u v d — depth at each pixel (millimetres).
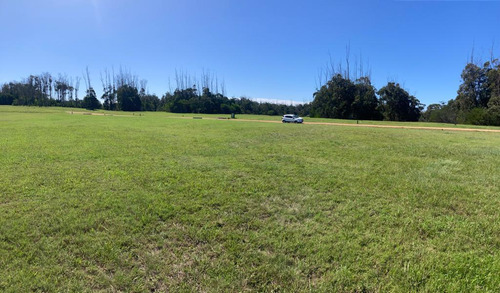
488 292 2475
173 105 80250
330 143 11930
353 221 3875
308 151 9664
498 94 40750
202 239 3375
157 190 5074
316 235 3482
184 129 18609
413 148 10461
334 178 6031
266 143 11805
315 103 62125
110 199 4570
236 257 3029
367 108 55406
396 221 3857
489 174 6441
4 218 3830
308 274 2768
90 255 3021
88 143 10742
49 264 2859
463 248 3197
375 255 3049
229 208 4293
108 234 3451
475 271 2754
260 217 4008
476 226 3711
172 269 2816
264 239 3381
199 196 4770
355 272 2785
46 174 6078
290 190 5195
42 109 62938
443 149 10227
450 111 44844
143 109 88250
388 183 5652
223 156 8594
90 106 81312
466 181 5836
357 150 9953
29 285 2547
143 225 3695
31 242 3252
